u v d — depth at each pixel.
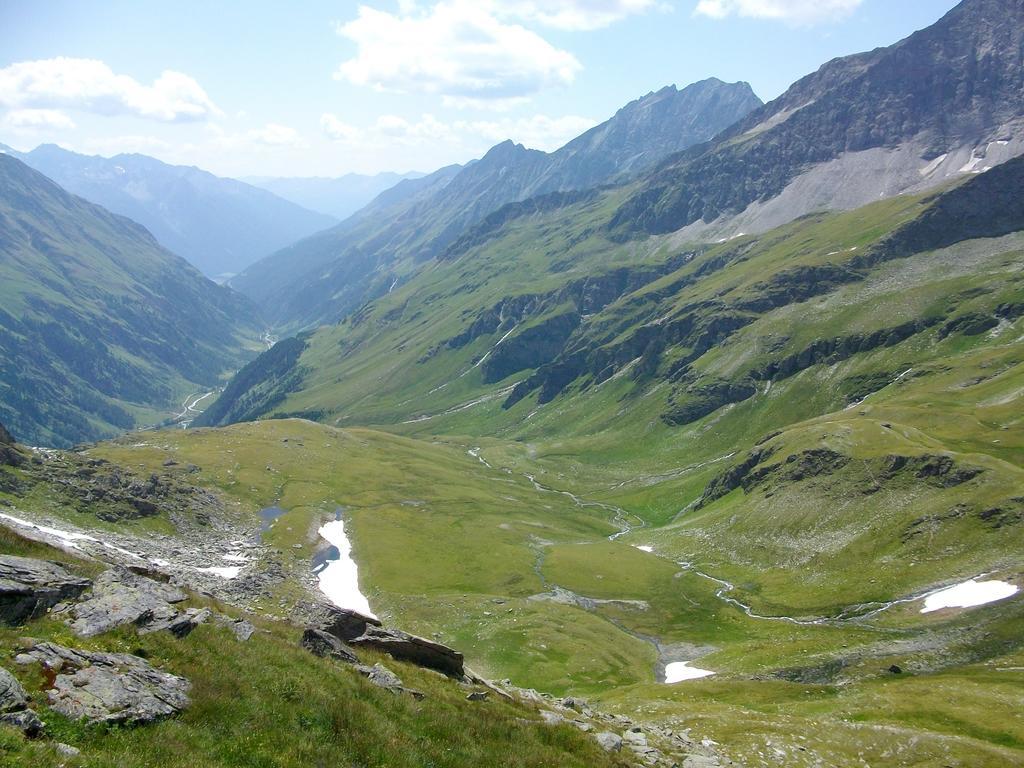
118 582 36.19
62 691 24.64
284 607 106.19
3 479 126.75
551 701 56.31
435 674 44.12
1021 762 59.00
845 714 74.75
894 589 128.62
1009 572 118.38
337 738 27.86
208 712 26.66
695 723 66.31
